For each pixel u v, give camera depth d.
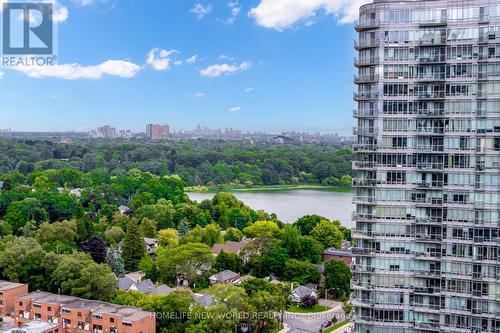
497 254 138.62
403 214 146.50
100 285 198.62
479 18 137.25
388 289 148.25
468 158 140.12
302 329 198.50
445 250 143.62
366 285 149.75
